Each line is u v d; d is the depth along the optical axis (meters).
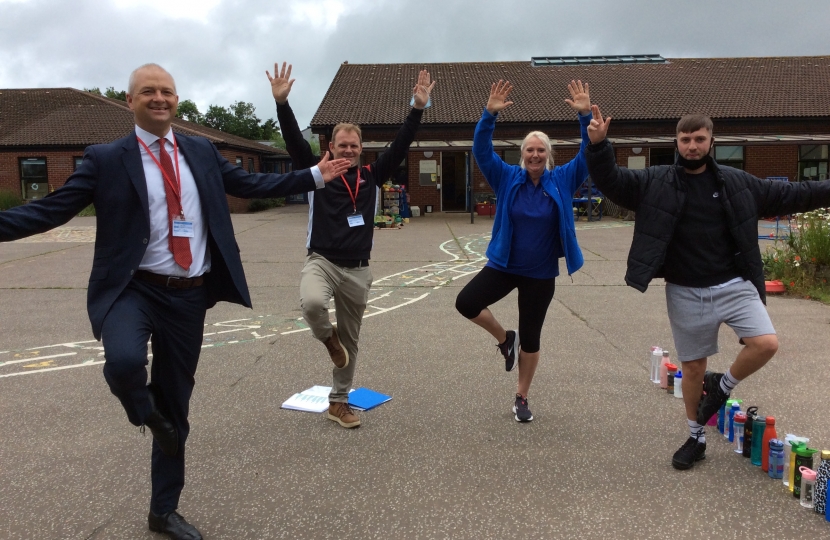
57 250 13.31
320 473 3.31
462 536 2.71
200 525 2.82
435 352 5.61
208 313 7.30
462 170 24.53
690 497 3.03
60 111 28.97
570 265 3.87
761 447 3.36
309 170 2.88
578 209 22.14
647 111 23.64
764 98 24.78
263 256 12.34
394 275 10.07
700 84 26.36
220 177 2.78
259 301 8.03
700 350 3.28
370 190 3.93
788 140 20.83
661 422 3.98
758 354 3.10
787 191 3.23
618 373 4.97
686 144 3.15
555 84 26.78
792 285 8.20
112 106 29.55
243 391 4.61
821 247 8.32
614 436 3.77
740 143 20.84
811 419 3.91
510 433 3.82
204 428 3.92
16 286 9.17
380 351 5.66
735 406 3.68
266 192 2.81
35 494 3.11
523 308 3.96
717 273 3.23
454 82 27.17
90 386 4.76
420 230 17.86
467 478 3.25
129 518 2.88
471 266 11.00
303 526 2.80
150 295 2.58
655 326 6.52
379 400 4.36
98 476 3.30
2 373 5.09
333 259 3.80
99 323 2.47
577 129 23.50
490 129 3.91
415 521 2.83
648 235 3.24
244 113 59.62
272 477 3.27
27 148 26.48
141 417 2.44
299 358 5.46
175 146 2.67
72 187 2.44
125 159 2.52
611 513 2.89
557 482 3.20
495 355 5.51
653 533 2.72
